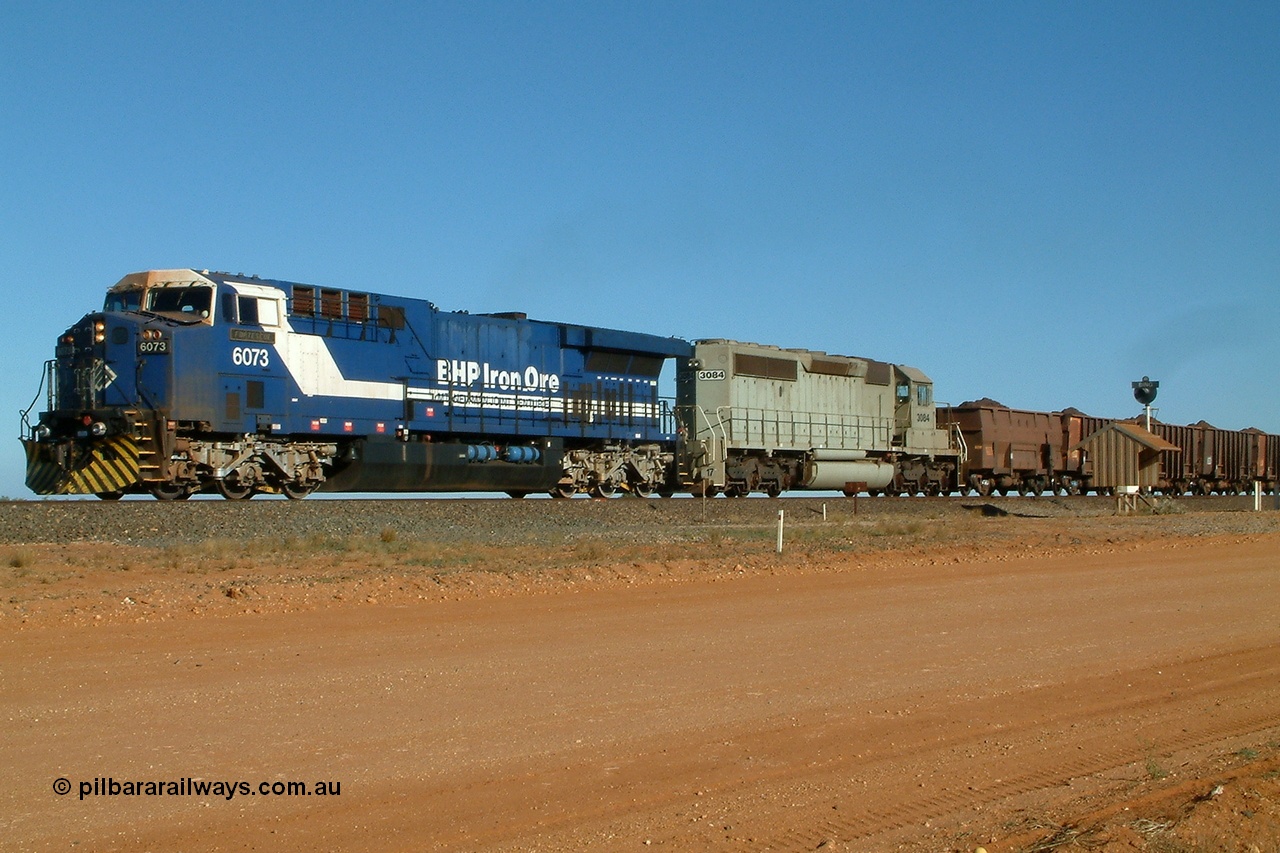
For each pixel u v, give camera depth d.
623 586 19.08
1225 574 22.80
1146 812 8.14
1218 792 8.46
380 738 9.25
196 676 11.26
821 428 45.94
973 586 20.08
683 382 42.72
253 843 7.07
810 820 7.79
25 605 14.80
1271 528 36.38
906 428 50.62
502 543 24.97
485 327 34.50
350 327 30.72
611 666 12.24
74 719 9.60
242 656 12.29
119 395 26.80
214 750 8.84
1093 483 54.09
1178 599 18.97
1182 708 11.50
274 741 9.09
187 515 24.81
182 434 27.09
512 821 7.55
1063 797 8.49
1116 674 12.95
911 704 11.11
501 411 34.53
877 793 8.45
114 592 16.25
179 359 26.70
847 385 47.69
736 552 24.67
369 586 17.22
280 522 25.16
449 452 33.00
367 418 30.95
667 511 33.91
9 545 21.61
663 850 7.14
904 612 16.75
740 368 42.31
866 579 20.92
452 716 9.98
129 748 8.84
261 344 28.45
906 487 50.38
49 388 28.00
